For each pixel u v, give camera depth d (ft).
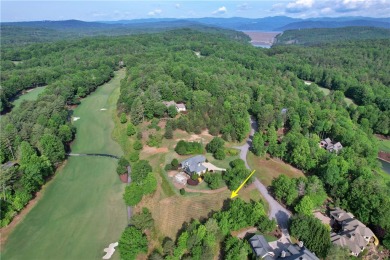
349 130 485.56
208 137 486.79
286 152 425.28
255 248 254.27
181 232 290.97
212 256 251.19
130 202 326.65
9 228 307.37
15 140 421.18
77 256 273.33
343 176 357.00
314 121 536.83
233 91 645.51
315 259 239.30
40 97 606.55
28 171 352.90
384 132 572.92
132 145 465.88
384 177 412.16
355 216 309.42
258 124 539.29
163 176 377.30
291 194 318.45
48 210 334.24
